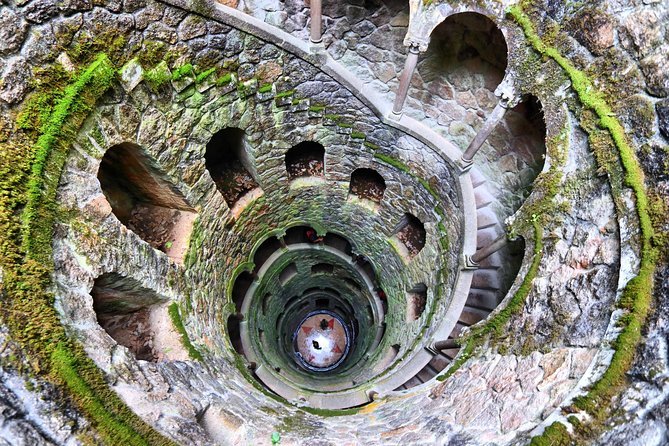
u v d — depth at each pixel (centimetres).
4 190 396
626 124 455
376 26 788
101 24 497
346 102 859
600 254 461
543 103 559
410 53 688
